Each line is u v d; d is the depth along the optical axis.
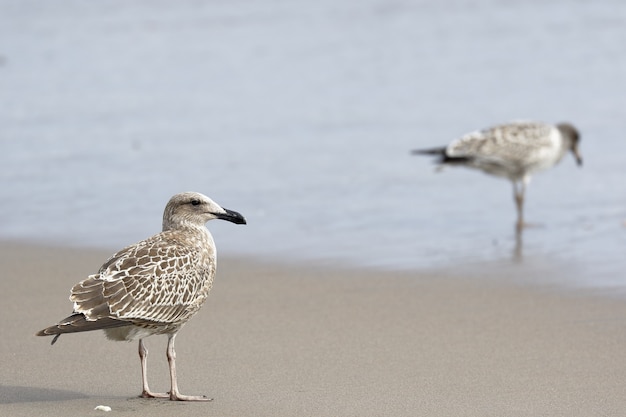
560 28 28.31
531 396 9.42
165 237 9.48
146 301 8.93
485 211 16.89
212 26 29.73
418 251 14.61
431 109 22.22
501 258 14.27
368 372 10.07
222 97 23.42
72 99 23.52
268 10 31.41
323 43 27.70
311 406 9.16
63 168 18.78
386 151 19.66
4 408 8.97
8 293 12.63
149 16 31.03
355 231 15.56
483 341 11.00
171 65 26.11
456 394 9.48
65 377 9.85
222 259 14.27
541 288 12.88
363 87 23.97
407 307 12.20
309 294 12.70
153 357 10.45
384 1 31.98
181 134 20.80
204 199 9.73
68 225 15.80
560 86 23.48
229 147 19.89
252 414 8.95
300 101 23.05
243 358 10.46
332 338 11.10
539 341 10.98
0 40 28.86
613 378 9.84
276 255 14.43
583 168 18.86
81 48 27.86
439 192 17.80
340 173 18.47
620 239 14.99
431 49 26.91
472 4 31.33
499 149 17.25
